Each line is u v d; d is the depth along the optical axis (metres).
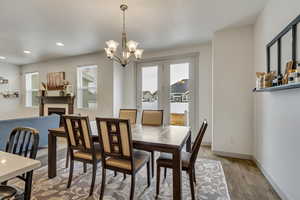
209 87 4.00
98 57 4.84
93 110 4.95
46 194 1.91
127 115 3.27
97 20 2.75
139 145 1.80
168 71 4.51
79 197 1.86
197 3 2.28
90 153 2.10
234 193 1.96
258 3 2.31
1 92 5.91
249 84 3.00
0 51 4.53
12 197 1.11
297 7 1.58
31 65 6.14
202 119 4.06
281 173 1.89
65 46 4.12
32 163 1.00
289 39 1.70
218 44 3.22
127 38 3.56
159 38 3.60
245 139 3.05
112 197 1.87
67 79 5.37
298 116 1.56
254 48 2.90
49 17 2.63
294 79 1.46
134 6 2.33
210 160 2.98
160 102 4.60
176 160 1.65
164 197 1.88
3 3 2.22
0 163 0.99
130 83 4.92
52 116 3.74
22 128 1.41
